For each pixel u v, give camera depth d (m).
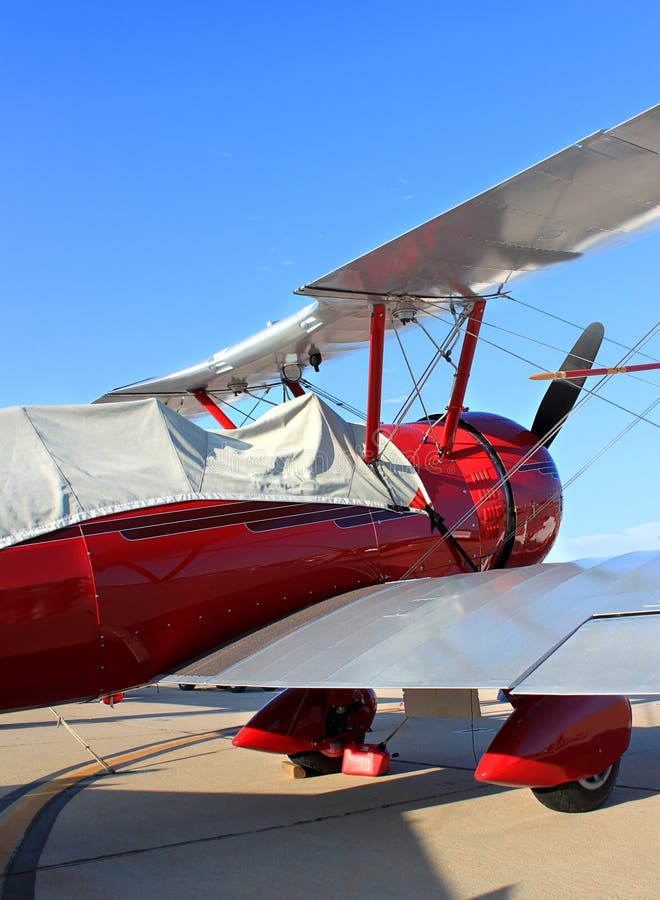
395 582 5.56
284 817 4.91
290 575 5.28
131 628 4.65
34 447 4.69
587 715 4.70
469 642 3.61
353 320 6.68
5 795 5.96
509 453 6.91
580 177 4.71
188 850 4.22
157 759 7.46
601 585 4.04
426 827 4.58
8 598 4.32
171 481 5.00
